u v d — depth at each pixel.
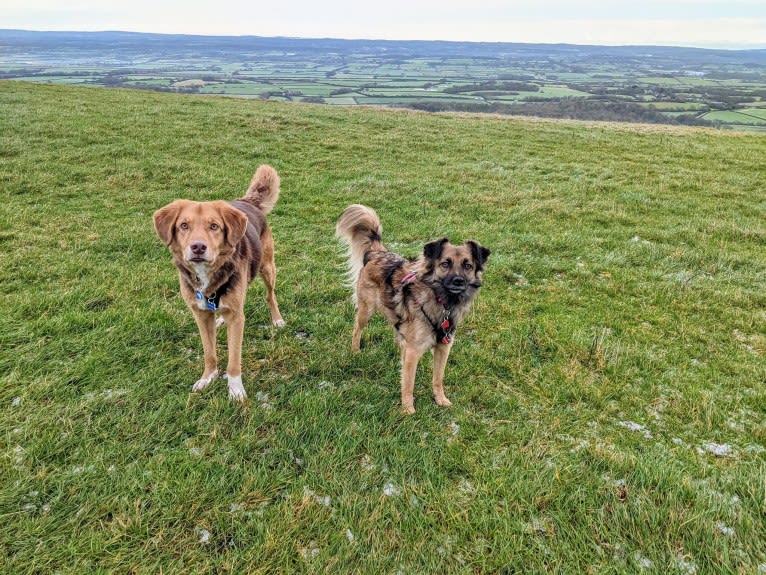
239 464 3.67
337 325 5.99
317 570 2.92
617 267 7.93
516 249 8.70
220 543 3.12
